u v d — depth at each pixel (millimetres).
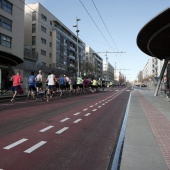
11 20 49469
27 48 61531
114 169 4613
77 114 11469
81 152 5691
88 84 32406
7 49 48188
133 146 6094
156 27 16766
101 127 8570
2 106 14000
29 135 7090
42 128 8062
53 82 19047
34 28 65250
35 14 65250
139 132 7684
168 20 15156
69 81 27859
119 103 17625
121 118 10633
